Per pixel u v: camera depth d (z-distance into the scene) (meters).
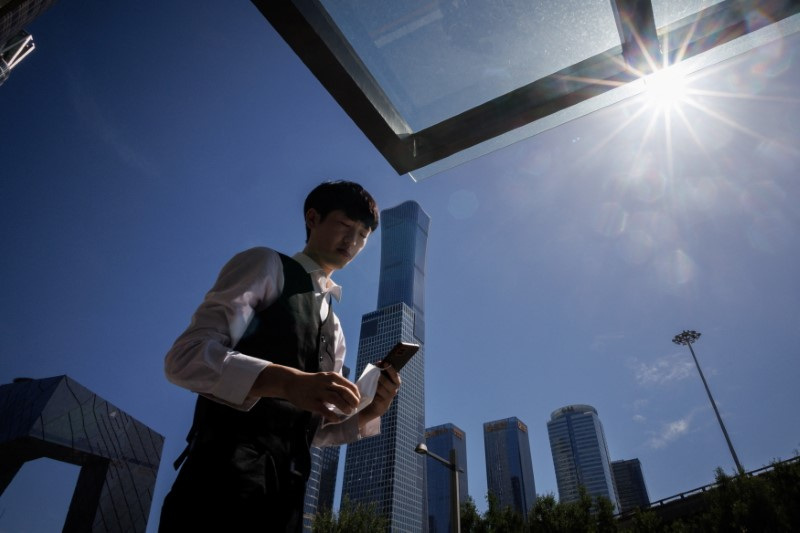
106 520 97.50
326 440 1.62
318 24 1.53
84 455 99.75
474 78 1.82
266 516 1.00
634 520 23.80
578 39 1.68
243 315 1.13
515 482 195.50
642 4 1.47
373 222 1.59
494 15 1.64
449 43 1.71
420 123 1.96
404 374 159.75
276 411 1.13
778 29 1.52
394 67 1.77
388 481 132.38
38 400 95.06
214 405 1.11
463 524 21.97
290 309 1.26
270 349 1.17
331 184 1.59
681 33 1.58
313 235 1.54
